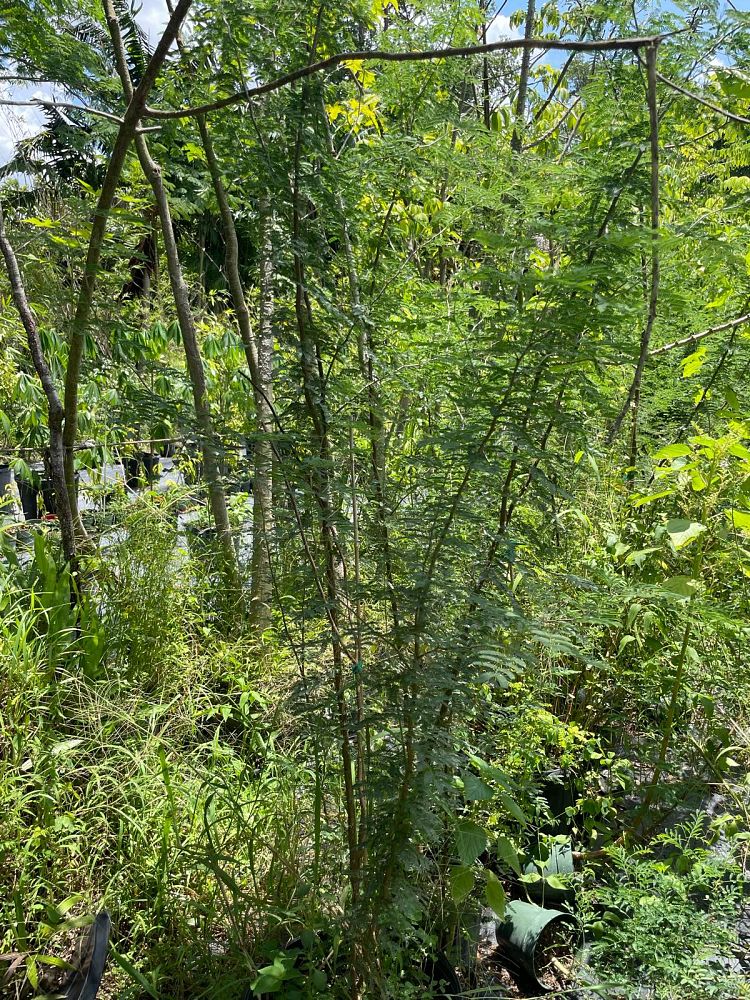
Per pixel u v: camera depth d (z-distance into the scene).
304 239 1.68
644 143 2.11
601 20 2.36
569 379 1.68
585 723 2.55
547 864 2.22
